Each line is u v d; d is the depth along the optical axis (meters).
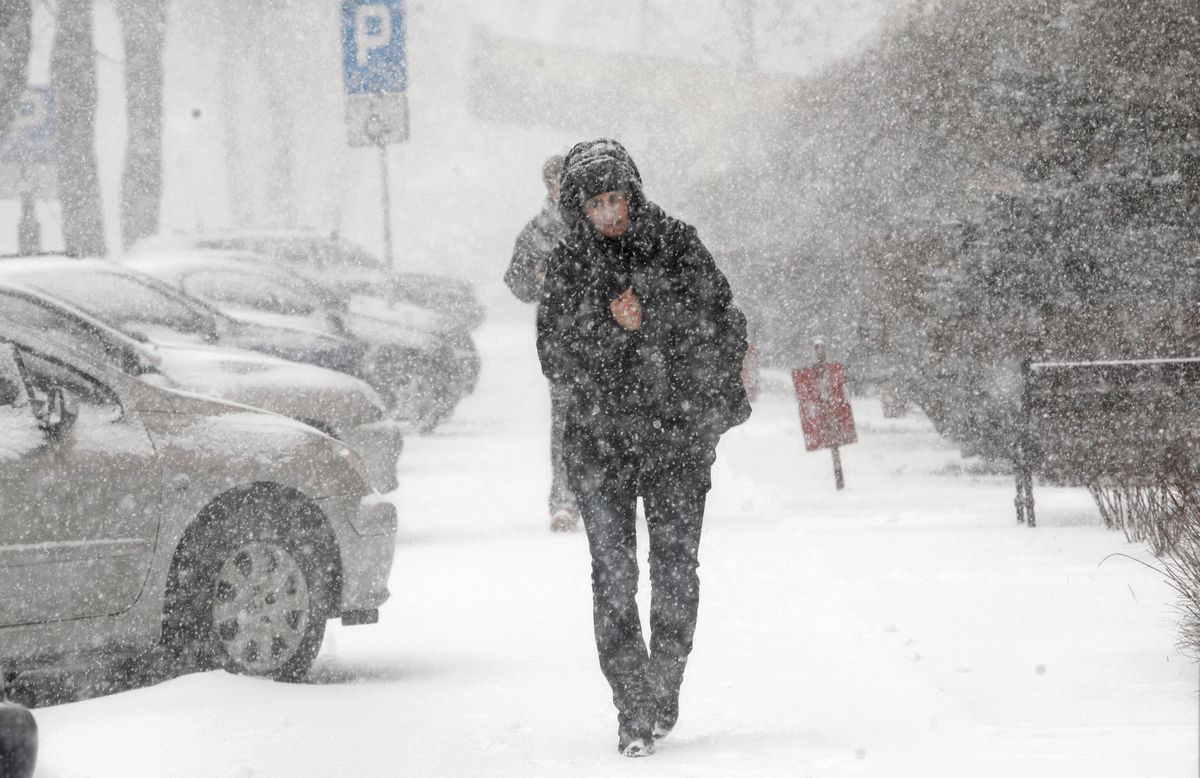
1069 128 33.06
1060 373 26.20
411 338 46.66
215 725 13.79
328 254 53.25
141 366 20.48
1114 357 32.78
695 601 13.48
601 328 13.61
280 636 17.16
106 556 16.19
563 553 26.00
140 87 71.81
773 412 50.03
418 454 43.06
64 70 62.41
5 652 15.70
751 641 17.61
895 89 37.41
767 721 13.91
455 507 32.84
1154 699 13.78
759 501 31.02
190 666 16.94
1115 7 32.78
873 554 23.38
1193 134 32.59
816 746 12.79
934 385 35.12
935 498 30.55
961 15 34.38
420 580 23.80
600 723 14.23
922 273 34.59
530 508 32.44
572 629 19.69
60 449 16.08
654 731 13.18
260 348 31.95
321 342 33.19
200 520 16.94
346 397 26.08
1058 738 12.50
